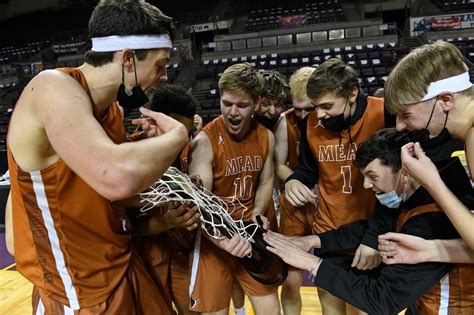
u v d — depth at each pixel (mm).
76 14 17250
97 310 1141
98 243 1142
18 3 17469
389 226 1465
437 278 1176
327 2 14656
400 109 1124
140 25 991
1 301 2916
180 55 12477
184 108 1709
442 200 1043
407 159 1090
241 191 1769
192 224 1441
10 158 1028
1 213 4527
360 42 11391
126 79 1029
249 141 1776
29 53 14445
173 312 1703
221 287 1730
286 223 2113
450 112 1073
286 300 2092
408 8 13039
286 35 12102
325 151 1736
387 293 1213
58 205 1041
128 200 1300
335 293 1309
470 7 11836
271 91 1967
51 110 887
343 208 1750
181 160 1795
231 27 13891
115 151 842
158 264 1669
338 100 1556
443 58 1050
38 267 1124
